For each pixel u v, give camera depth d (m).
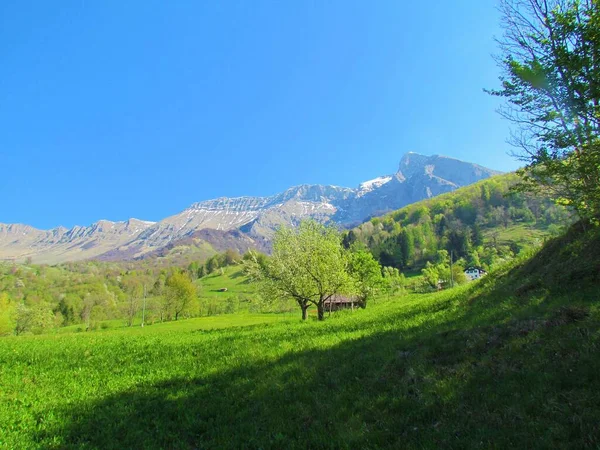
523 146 13.89
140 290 140.75
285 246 41.25
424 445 6.57
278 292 41.53
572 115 12.34
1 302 93.81
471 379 8.73
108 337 30.52
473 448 6.19
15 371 17.02
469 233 167.25
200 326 47.91
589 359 7.93
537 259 20.36
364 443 7.11
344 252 44.25
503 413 7.08
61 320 115.31
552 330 10.12
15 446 8.39
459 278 107.06
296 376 11.83
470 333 12.10
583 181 12.95
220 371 13.96
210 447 8.03
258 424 8.77
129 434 8.78
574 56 11.56
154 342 24.69
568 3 12.40
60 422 9.91
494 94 13.83
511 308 14.34
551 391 7.35
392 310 28.11
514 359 9.16
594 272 14.37
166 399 11.33
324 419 8.45
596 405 6.55
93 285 150.75
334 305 77.19
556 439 6.01
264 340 20.44
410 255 166.62
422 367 10.20
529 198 16.00
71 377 15.50
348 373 11.25
